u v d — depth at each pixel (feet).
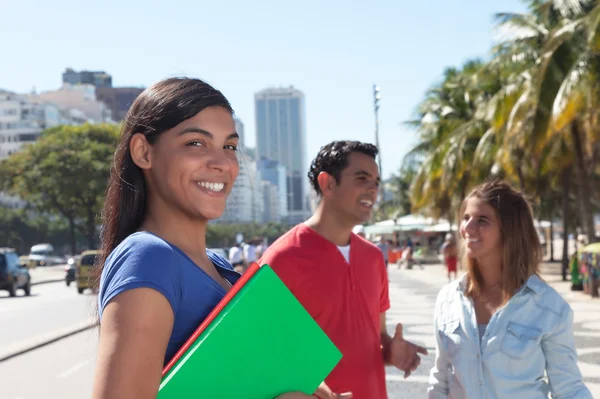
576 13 69.05
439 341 10.71
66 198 198.08
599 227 218.38
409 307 57.16
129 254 4.70
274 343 4.93
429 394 10.93
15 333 47.80
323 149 10.75
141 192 5.64
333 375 9.71
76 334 45.68
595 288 60.23
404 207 249.75
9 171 200.95
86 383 28.60
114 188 5.68
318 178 10.72
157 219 5.53
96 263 5.77
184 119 5.34
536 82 63.31
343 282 10.12
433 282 92.27
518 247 10.31
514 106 70.38
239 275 6.30
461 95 118.01
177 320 4.86
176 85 5.48
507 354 9.86
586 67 58.03
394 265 165.17
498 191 10.53
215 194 5.38
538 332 9.84
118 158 5.63
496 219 10.37
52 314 61.62
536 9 76.33
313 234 10.38
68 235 333.42
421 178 121.60
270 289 4.92
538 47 77.61
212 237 175.52
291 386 5.04
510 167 81.46
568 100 57.67
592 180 120.26
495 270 10.50
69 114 486.38
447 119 117.60
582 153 71.77
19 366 33.19
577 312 49.60
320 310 9.96
